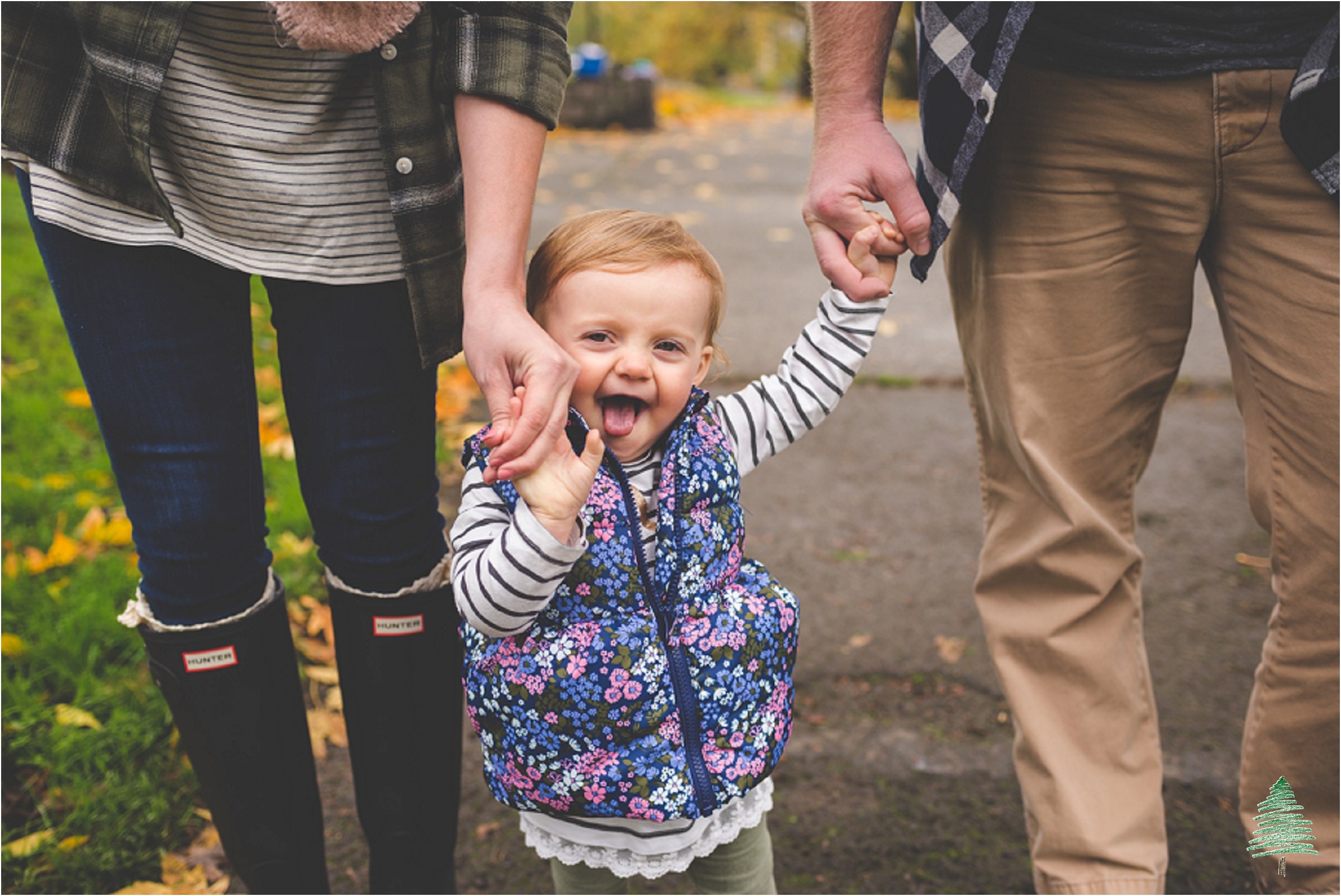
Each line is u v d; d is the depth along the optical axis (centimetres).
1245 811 158
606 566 122
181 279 130
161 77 120
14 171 135
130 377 130
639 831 127
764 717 128
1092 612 157
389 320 135
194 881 179
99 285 127
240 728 143
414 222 129
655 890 180
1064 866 153
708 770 123
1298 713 149
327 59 124
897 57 1291
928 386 420
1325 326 135
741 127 1248
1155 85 133
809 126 1290
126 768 199
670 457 128
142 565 139
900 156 143
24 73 122
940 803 200
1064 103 139
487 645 125
